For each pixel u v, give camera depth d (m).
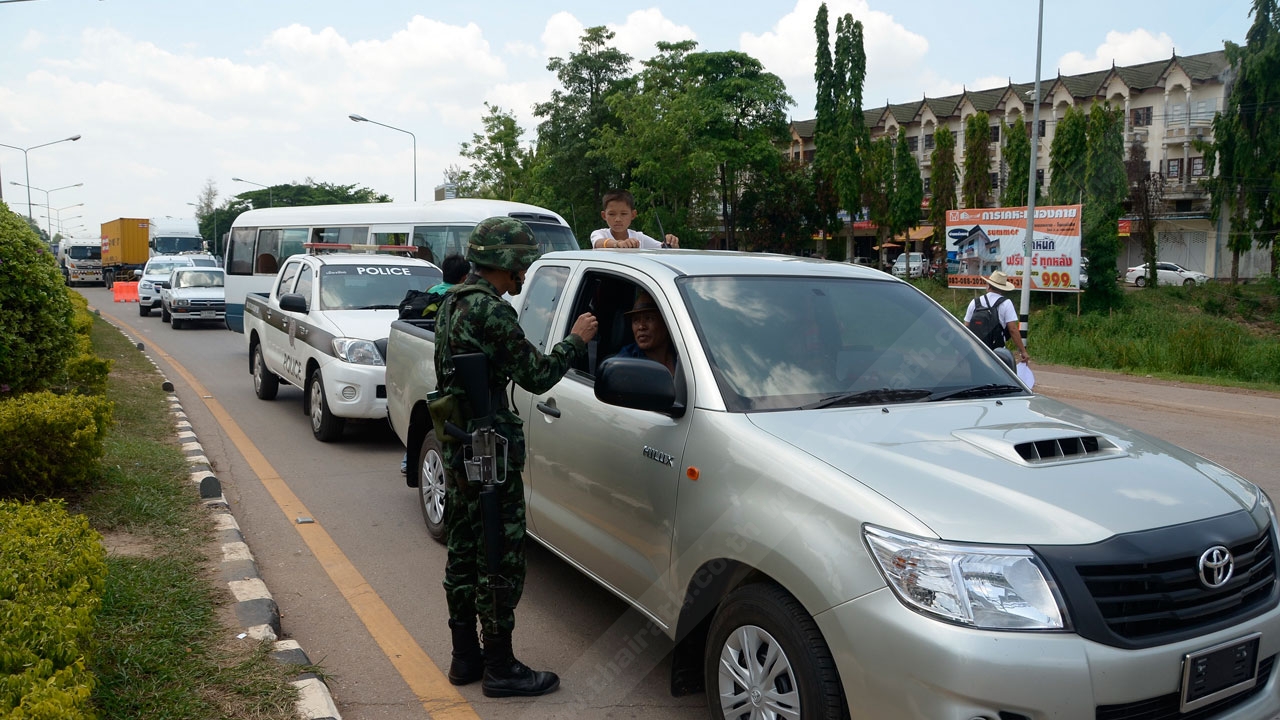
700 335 3.64
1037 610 2.45
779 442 3.10
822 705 2.68
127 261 46.09
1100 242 33.28
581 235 47.19
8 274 7.20
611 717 3.60
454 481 3.69
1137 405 12.97
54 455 5.63
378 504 6.71
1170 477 2.99
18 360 7.26
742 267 4.18
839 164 51.88
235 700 3.34
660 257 4.31
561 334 4.52
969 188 50.41
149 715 3.17
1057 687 2.39
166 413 9.55
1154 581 2.55
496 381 3.58
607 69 46.78
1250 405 12.67
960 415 3.43
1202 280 42.19
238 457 8.20
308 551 5.61
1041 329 27.16
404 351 5.99
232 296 18.67
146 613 4.00
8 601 3.00
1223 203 33.44
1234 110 30.41
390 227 16.23
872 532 2.64
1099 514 2.66
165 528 5.39
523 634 4.41
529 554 5.58
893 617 2.52
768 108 49.66
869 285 4.33
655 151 41.38
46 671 2.64
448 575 3.79
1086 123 36.62
